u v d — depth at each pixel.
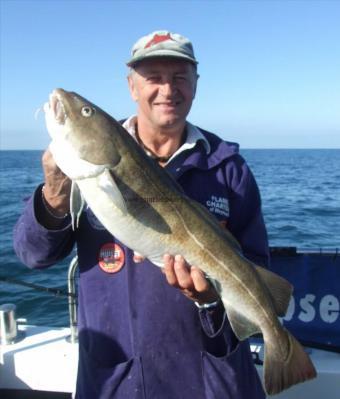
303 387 1.36
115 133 0.96
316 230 5.54
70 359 1.43
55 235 0.98
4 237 5.12
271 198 8.93
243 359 1.07
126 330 1.03
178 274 0.94
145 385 1.00
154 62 1.05
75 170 0.93
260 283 1.02
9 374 1.45
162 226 0.96
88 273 1.06
